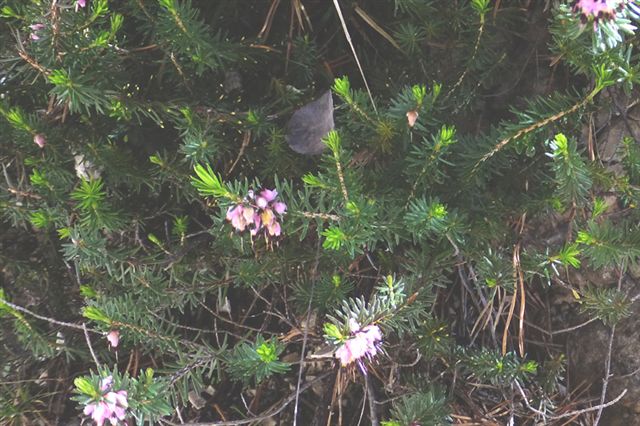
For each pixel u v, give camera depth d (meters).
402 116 1.15
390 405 1.21
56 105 1.21
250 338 1.23
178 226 1.20
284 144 1.19
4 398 1.21
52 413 1.23
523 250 1.19
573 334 1.22
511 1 1.24
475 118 1.24
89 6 1.17
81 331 1.22
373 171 1.18
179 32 1.16
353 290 1.21
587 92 1.15
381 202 1.16
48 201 1.20
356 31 1.25
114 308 1.16
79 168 1.23
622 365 1.21
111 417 1.12
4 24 1.20
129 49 1.20
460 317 1.23
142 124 1.21
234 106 1.21
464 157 1.16
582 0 1.11
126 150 1.20
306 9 1.25
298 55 1.22
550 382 1.19
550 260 1.16
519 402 1.20
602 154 1.23
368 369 1.20
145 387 1.13
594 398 1.21
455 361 1.18
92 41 1.16
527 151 1.16
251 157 1.21
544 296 1.23
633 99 1.23
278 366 1.15
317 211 1.15
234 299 1.24
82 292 1.19
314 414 1.22
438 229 1.15
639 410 1.20
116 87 1.18
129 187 1.21
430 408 1.15
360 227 1.14
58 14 1.15
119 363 1.23
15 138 1.19
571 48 1.15
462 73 1.21
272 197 1.14
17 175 1.22
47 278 1.23
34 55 1.17
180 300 1.18
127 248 1.20
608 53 1.14
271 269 1.18
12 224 1.21
